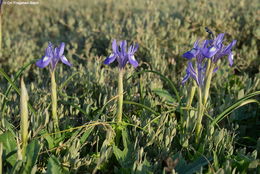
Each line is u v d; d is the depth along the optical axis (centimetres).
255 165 58
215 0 138
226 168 57
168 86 88
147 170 56
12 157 56
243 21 116
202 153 61
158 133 64
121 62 61
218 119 67
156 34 109
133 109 74
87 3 171
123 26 117
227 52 60
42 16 156
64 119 71
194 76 61
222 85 86
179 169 58
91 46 111
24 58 102
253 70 100
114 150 60
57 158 57
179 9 139
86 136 62
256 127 76
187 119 65
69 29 139
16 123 70
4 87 86
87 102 74
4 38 118
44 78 92
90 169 60
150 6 130
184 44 102
